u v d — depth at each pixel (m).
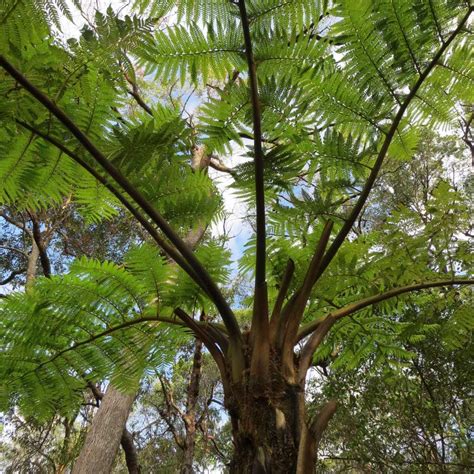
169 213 1.79
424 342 3.88
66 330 1.80
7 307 1.72
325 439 4.89
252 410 1.26
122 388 1.88
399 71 1.60
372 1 1.50
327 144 1.67
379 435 4.23
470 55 1.58
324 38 1.54
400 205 2.11
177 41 1.47
